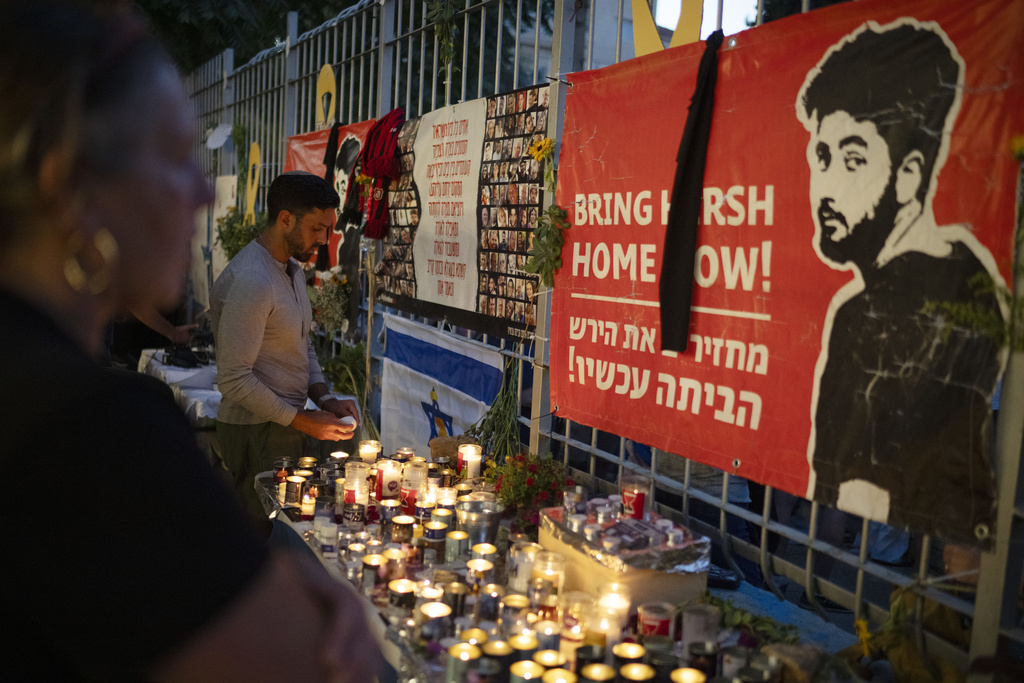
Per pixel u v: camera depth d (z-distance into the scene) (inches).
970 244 68.2
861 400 77.5
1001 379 72.2
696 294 97.4
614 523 90.0
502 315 141.9
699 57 96.7
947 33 69.6
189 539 26.7
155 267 30.5
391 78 204.2
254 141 319.0
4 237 27.8
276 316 145.0
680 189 98.1
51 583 25.8
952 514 70.5
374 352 204.5
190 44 425.1
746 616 81.2
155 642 26.0
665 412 102.8
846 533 135.6
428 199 168.2
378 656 32.8
